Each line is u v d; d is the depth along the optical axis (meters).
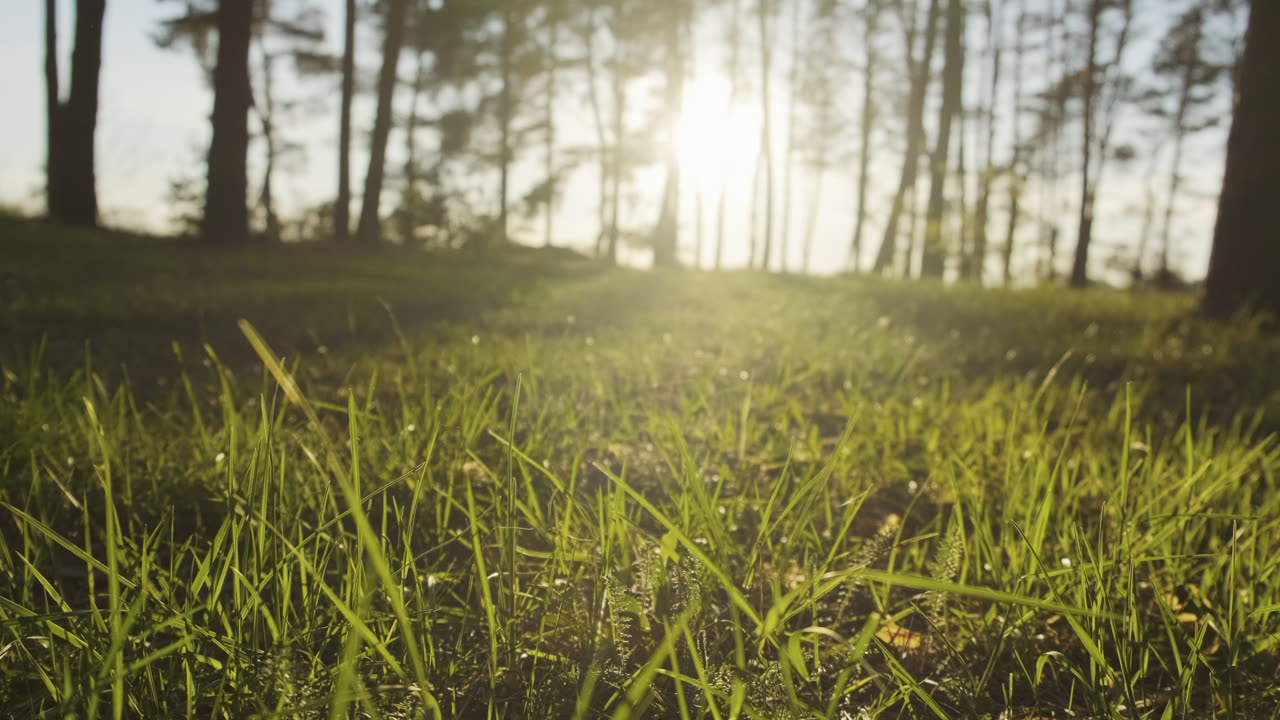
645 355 5.08
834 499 2.59
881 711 1.35
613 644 1.45
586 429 3.13
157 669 1.33
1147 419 3.87
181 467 2.46
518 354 4.82
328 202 27.28
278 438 2.61
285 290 8.70
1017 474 2.40
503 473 2.38
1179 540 2.09
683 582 1.50
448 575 1.72
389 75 19.67
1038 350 6.11
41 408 2.78
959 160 23.22
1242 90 7.56
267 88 30.92
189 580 1.78
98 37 15.66
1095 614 1.12
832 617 1.84
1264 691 1.45
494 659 1.32
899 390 4.09
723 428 3.21
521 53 33.06
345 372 4.59
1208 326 7.05
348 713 1.20
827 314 8.66
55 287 7.88
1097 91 26.45
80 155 15.48
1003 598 1.03
